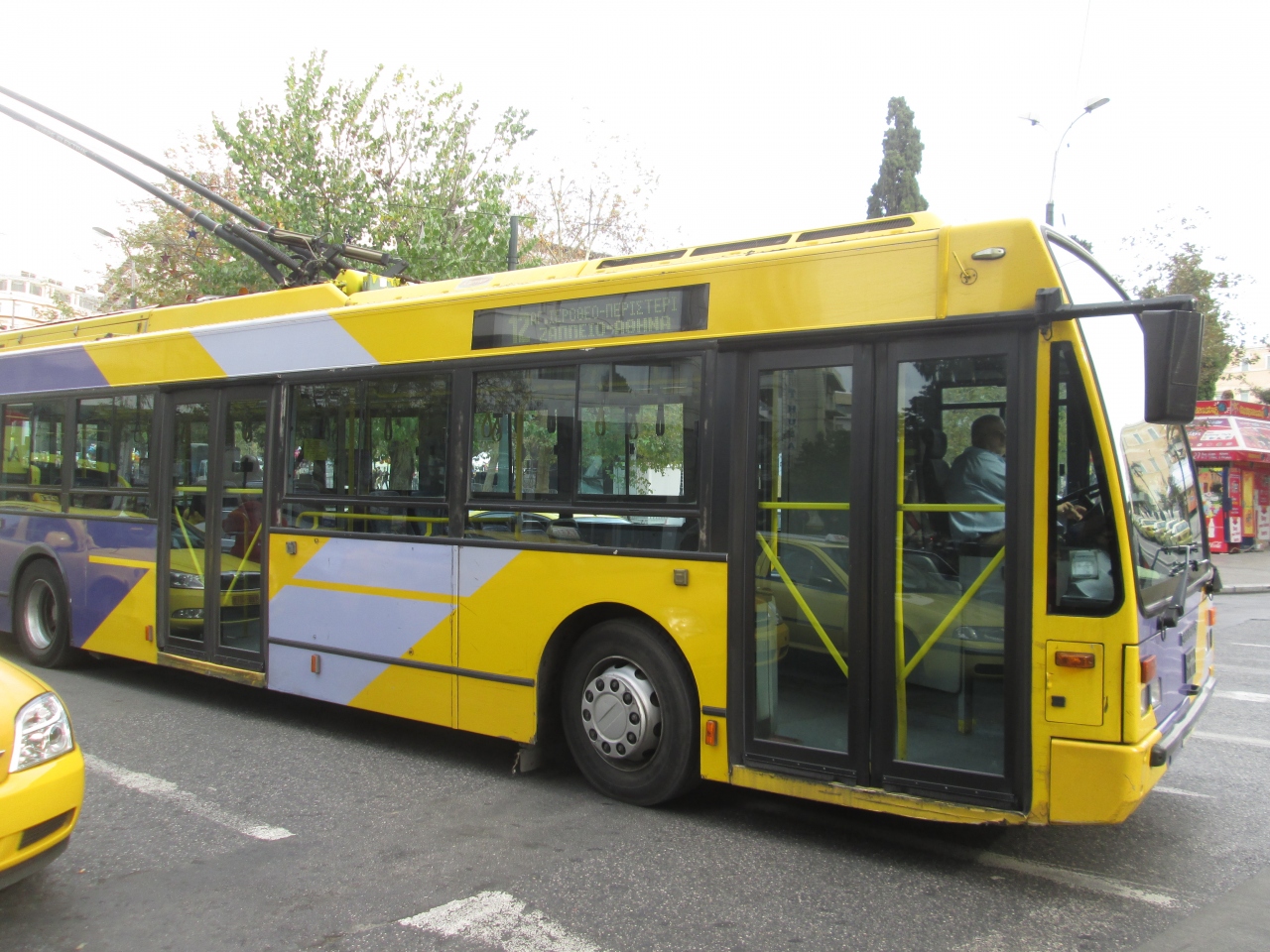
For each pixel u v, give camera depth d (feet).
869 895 13.34
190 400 24.76
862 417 14.73
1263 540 90.07
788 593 15.33
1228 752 20.93
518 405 18.44
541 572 17.80
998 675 13.62
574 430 17.60
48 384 28.91
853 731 14.64
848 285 14.92
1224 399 89.56
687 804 17.19
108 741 21.08
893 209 104.63
